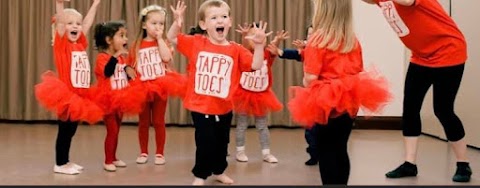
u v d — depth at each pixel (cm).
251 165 318
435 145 396
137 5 503
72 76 284
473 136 380
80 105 279
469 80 382
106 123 302
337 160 214
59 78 284
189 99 250
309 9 496
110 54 311
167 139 423
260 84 325
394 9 267
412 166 285
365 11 497
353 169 304
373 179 276
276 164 321
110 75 300
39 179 272
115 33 310
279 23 498
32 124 504
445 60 268
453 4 405
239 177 282
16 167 303
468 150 372
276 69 500
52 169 298
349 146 391
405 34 272
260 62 240
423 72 275
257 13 498
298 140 427
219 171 263
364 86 214
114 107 298
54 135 434
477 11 372
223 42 251
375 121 496
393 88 496
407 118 284
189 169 303
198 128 246
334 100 208
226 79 245
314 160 317
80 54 290
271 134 462
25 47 513
